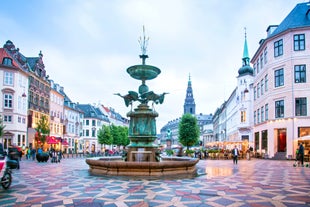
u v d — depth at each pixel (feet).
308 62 106.22
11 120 139.13
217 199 27.73
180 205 25.13
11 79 140.67
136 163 43.19
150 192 30.91
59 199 27.53
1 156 34.24
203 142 479.00
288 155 106.11
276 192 31.81
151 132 52.70
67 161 98.37
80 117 260.01
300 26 107.04
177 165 45.14
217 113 342.03
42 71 176.55
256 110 141.69
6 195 29.71
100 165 46.55
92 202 26.17
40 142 143.54
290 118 106.93
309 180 42.39
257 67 140.67
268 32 133.69
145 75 54.24
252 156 132.16
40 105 170.91
